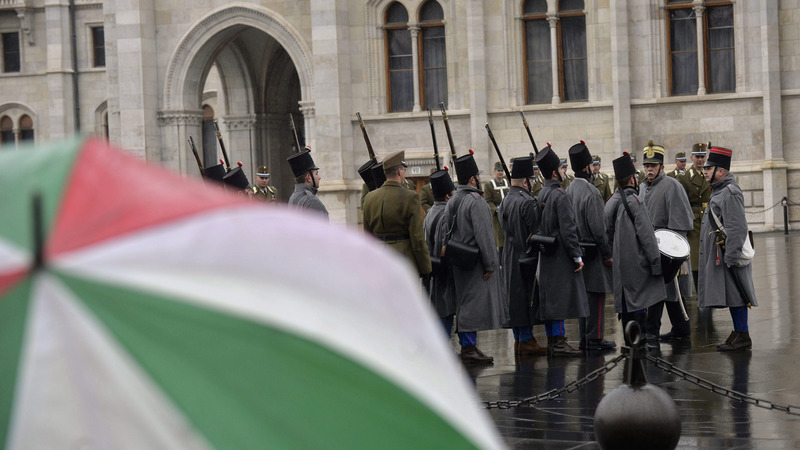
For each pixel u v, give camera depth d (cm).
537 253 2050
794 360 1828
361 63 5081
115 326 412
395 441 442
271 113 6147
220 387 418
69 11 8019
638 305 1992
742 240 1942
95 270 419
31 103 8150
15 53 8219
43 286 411
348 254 466
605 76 4800
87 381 406
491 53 4922
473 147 4912
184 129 5356
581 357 2030
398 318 465
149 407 406
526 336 2111
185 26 5322
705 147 2800
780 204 4656
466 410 469
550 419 1460
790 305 2556
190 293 425
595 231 2044
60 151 463
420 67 5056
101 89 8019
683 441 1259
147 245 429
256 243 446
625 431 1023
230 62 5953
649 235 1978
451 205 2020
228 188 2630
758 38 4650
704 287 1997
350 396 438
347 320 450
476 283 1992
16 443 402
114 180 453
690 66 4762
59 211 433
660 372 1770
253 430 417
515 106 4884
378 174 2270
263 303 436
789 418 1381
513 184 2108
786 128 4669
